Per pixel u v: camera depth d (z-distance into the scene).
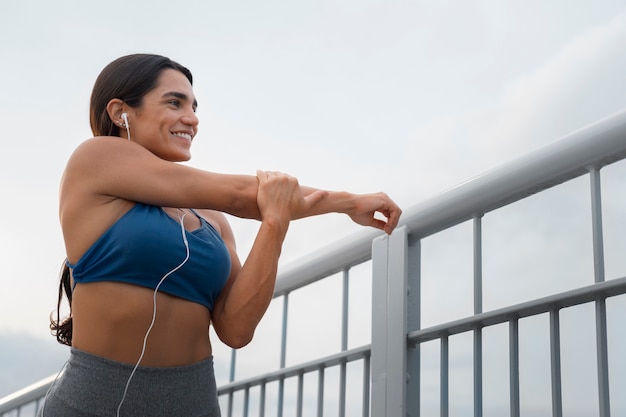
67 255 2.00
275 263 2.03
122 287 1.92
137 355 1.92
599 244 1.92
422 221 2.42
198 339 2.03
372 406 2.47
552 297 1.97
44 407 1.96
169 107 2.11
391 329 2.45
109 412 1.90
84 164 1.97
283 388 3.04
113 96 2.11
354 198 2.23
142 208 1.97
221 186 2.03
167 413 1.94
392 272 2.50
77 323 1.98
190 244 1.97
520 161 2.12
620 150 1.89
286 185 2.06
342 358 2.72
